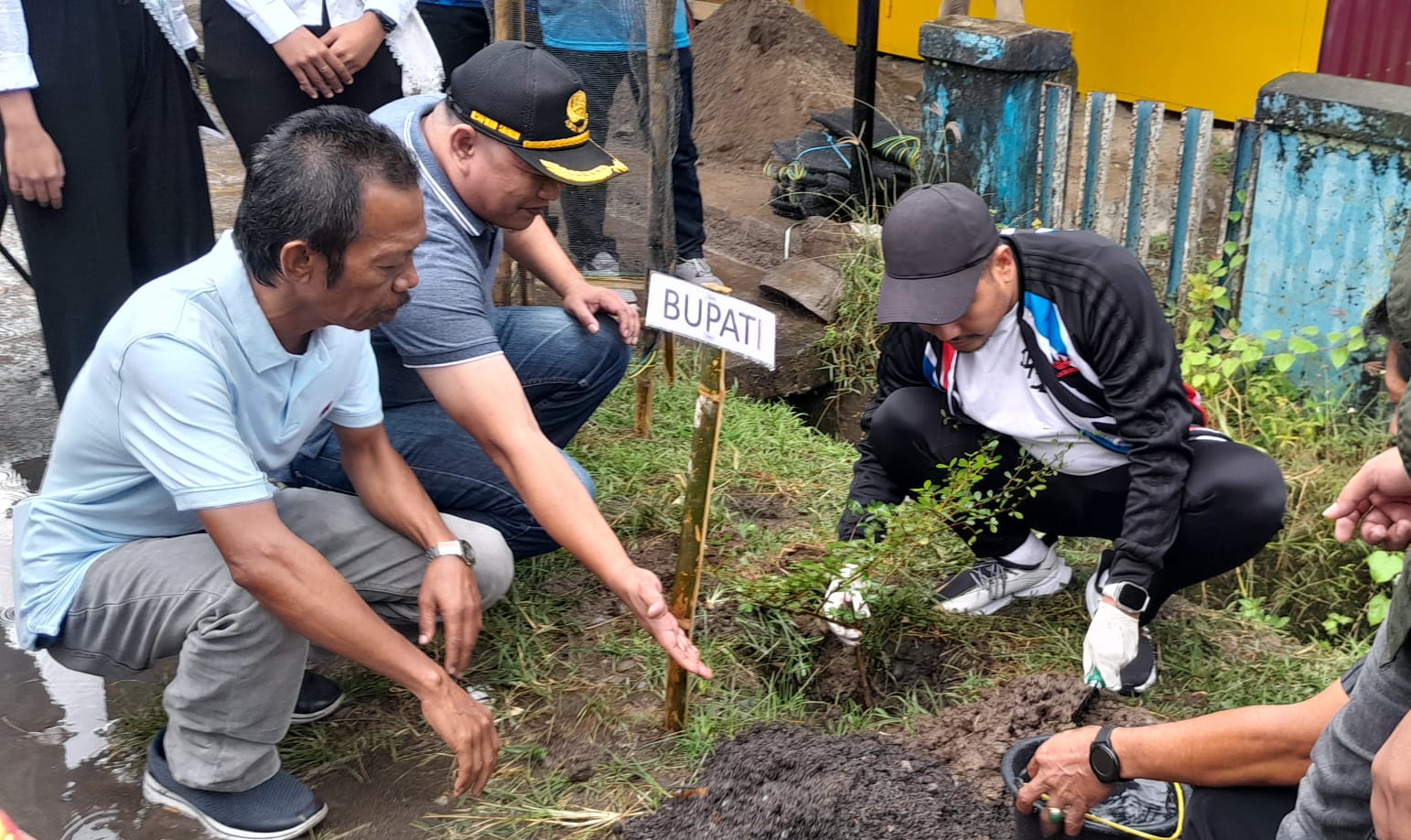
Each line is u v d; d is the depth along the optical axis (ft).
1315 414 13.23
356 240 6.69
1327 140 13.14
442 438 9.76
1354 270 13.26
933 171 17.30
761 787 8.27
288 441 7.84
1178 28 22.93
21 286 16.76
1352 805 5.74
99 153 11.49
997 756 8.53
